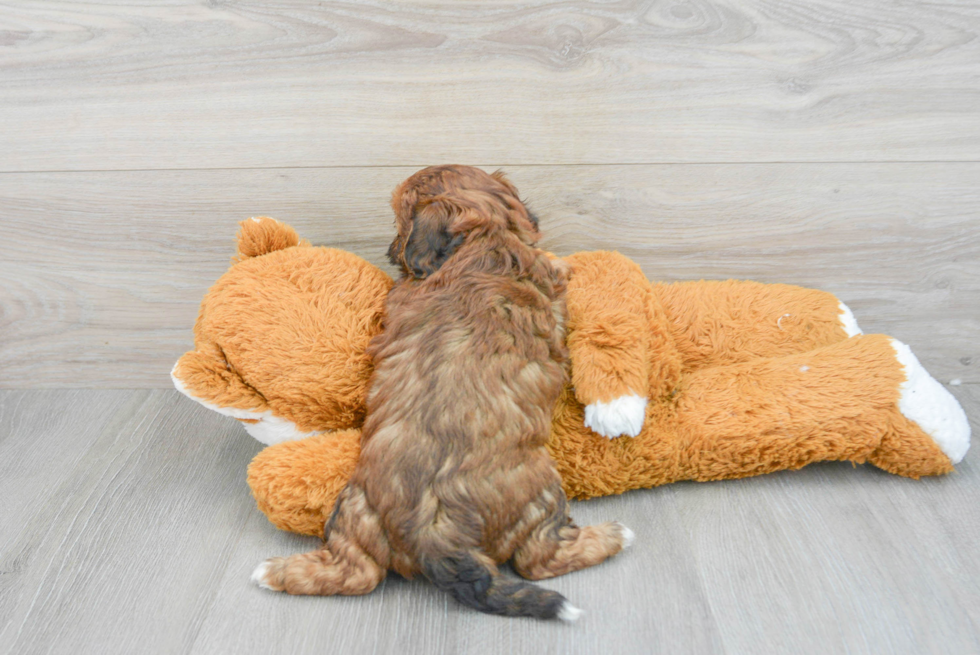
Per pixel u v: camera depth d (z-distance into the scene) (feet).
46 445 5.77
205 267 6.10
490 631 3.99
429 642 3.93
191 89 5.46
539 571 4.26
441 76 5.40
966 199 5.80
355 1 5.16
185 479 5.37
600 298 4.99
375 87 5.44
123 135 5.61
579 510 4.94
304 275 4.89
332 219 5.89
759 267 6.09
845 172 5.72
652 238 5.97
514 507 4.10
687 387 5.17
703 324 5.52
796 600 4.14
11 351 6.41
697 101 5.49
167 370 6.53
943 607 4.07
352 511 4.16
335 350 4.74
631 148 5.65
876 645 3.84
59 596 4.29
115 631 4.04
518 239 4.56
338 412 4.86
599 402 4.53
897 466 5.06
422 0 5.16
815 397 4.95
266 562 4.28
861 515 4.80
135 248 6.03
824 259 6.05
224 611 4.16
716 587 4.24
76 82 5.43
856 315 6.28
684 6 5.19
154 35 5.29
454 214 4.45
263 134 5.60
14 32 5.27
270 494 4.47
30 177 5.73
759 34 5.28
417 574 4.15
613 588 4.24
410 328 4.39
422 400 4.13
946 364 6.43
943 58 5.35
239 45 5.31
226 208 5.87
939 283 6.11
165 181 5.76
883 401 4.92
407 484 4.01
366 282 4.96
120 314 6.30
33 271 6.10
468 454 4.03
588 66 5.37
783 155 5.67
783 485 5.13
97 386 6.56
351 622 4.06
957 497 4.95
